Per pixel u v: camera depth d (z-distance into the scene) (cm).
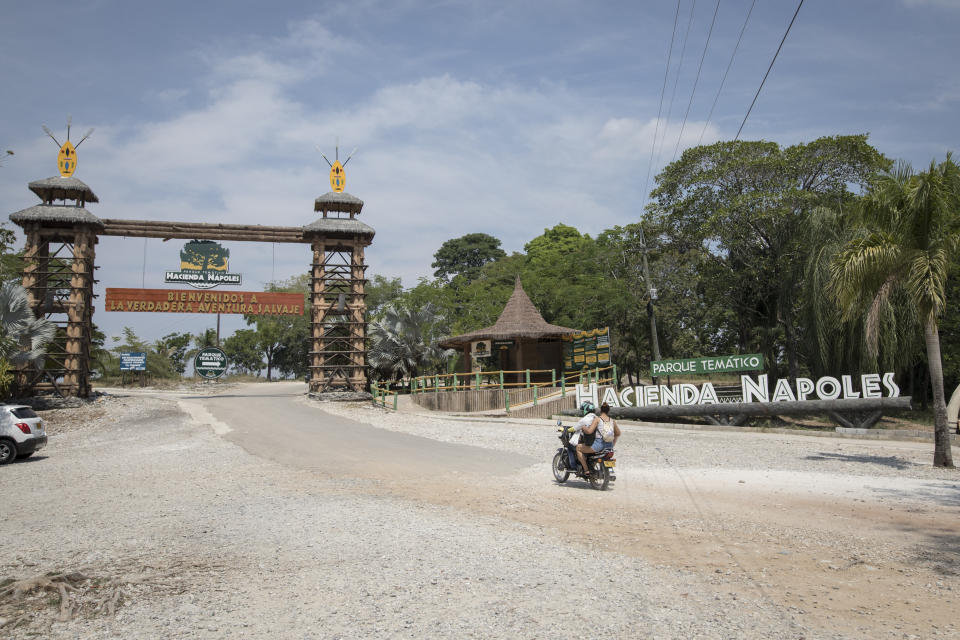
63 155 3381
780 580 615
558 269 5266
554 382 3128
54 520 968
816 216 2752
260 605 559
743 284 3316
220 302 3572
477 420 2664
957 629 485
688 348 4716
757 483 1231
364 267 3697
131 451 1931
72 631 500
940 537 789
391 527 877
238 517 961
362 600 569
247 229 3588
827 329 2688
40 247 3291
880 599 558
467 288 5641
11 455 1712
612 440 1196
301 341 7981
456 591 591
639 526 868
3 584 612
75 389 3200
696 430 2338
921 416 2898
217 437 2227
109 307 3450
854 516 920
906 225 1473
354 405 3378
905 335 2600
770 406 2353
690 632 482
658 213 3625
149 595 588
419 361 4181
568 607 543
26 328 3027
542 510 991
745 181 3288
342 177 3803
